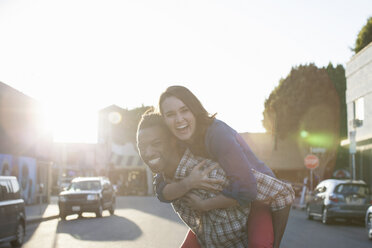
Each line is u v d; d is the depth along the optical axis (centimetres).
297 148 6400
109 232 1631
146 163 300
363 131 3183
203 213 302
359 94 3253
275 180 296
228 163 277
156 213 2712
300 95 5322
